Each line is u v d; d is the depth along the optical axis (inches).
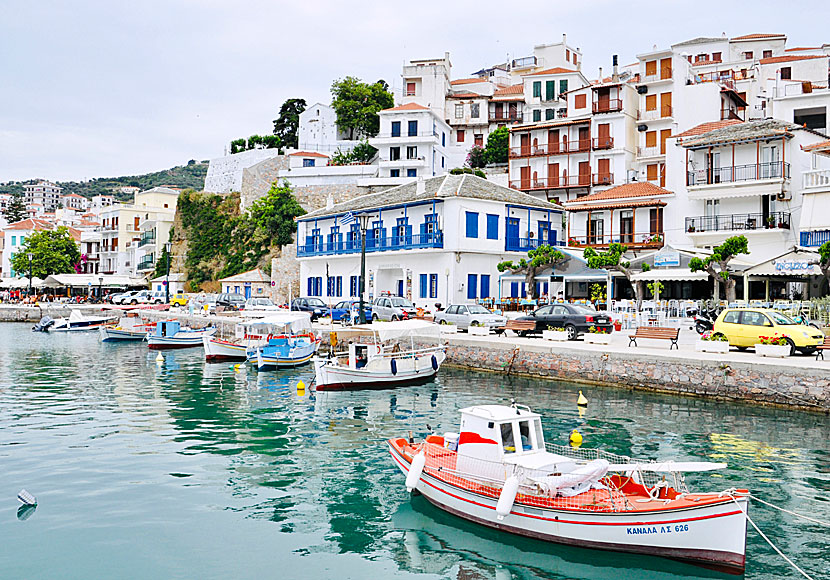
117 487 580.7
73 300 3203.7
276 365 1323.8
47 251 3644.2
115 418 864.9
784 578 402.3
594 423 769.6
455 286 1882.4
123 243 4020.7
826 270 1181.1
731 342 1018.7
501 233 2000.5
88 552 447.8
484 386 1059.3
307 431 782.5
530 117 3304.6
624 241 2032.5
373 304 1786.4
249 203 3319.4
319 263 2420.0
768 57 3110.2
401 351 1171.9
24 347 1800.0
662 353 978.7
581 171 2556.6
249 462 654.5
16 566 426.3
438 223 1925.4
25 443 732.7
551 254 1598.2
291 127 4183.1
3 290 3868.1
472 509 498.3
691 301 1502.2
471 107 3496.6
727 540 402.6
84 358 1550.2
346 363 1124.5
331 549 455.8
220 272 3211.1
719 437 697.6
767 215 1791.3
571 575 417.4
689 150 1913.1
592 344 1150.3
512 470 478.9
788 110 2149.4
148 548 454.9
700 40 3142.2
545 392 985.5
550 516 451.2
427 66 3494.1
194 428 804.0
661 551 420.5
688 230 1859.0
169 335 1771.7
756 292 1711.4
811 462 608.1
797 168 1749.5
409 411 885.8
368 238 2183.8
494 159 3080.7
